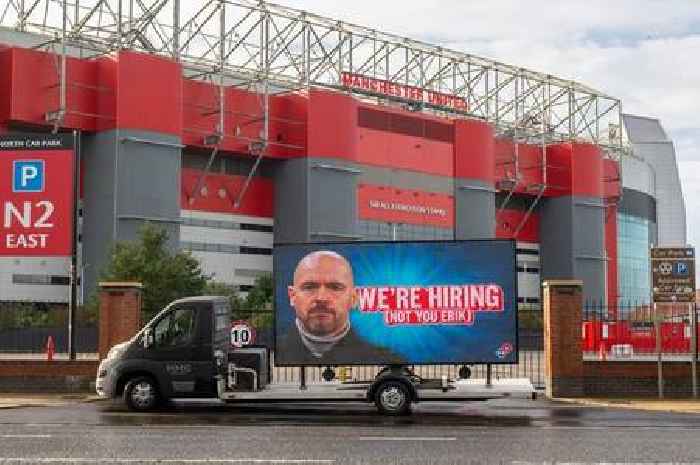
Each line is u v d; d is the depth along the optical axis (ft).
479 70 306.96
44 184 85.97
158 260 165.27
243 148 241.35
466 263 65.46
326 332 65.92
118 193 209.77
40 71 205.16
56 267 212.64
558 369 77.87
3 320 150.82
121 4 220.23
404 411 62.28
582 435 48.91
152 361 64.95
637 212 393.09
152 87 216.33
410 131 283.59
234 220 248.93
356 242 66.54
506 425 54.90
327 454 40.70
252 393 63.93
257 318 114.21
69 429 51.85
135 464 37.52
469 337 64.85
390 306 65.72
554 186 326.44
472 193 294.87
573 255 323.57
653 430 51.78
